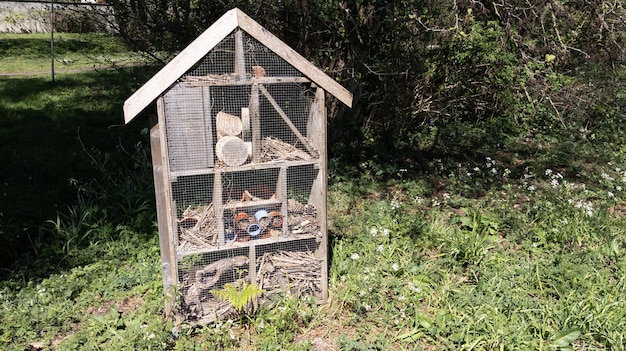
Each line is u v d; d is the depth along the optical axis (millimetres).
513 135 5539
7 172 3979
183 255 2217
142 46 4234
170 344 2203
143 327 2283
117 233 3150
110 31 4363
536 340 2225
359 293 2488
